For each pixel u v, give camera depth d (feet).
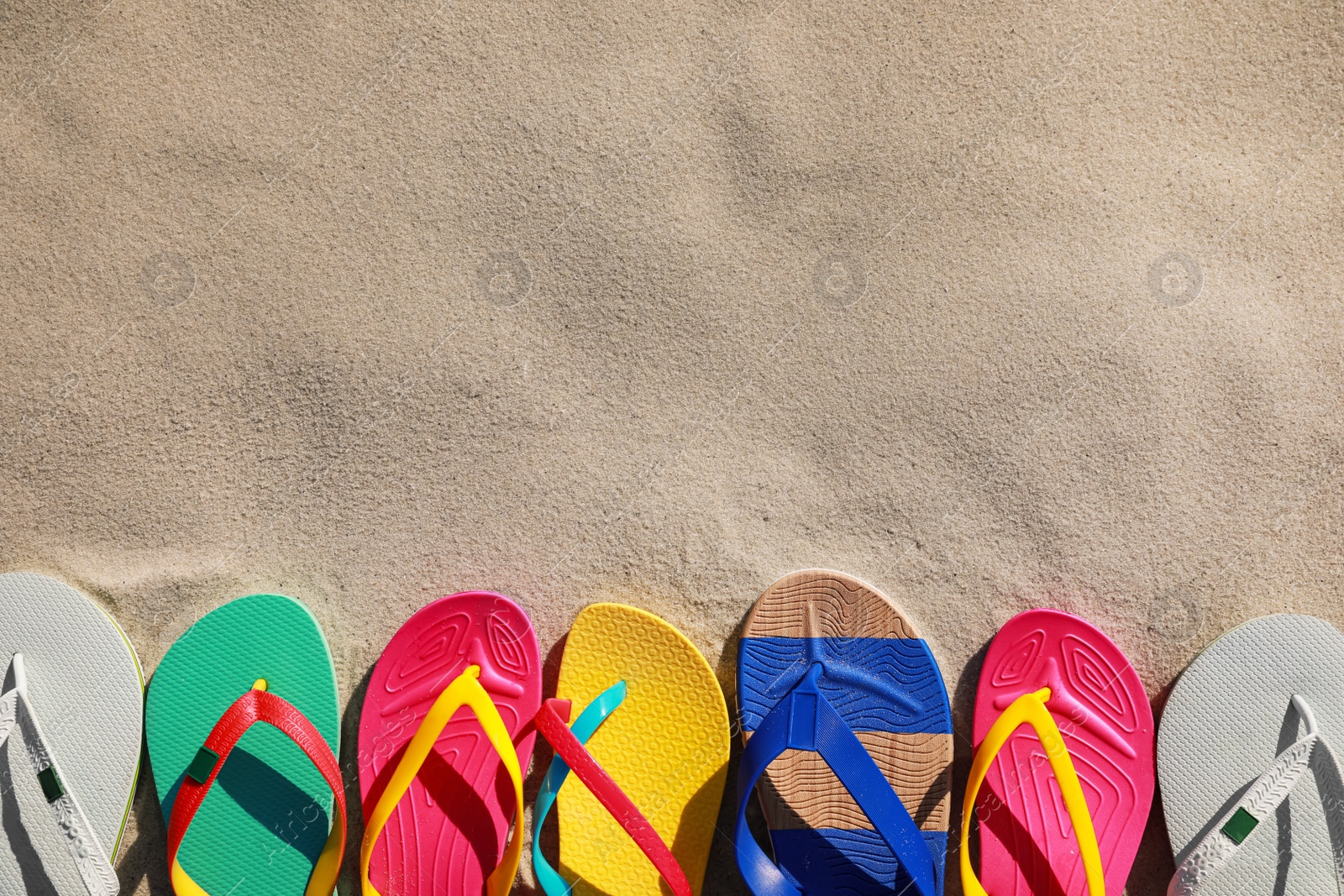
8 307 4.47
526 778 4.18
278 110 4.52
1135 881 4.20
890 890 4.10
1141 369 4.38
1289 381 4.35
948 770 4.11
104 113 4.53
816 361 4.42
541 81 4.52
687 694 4.19
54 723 4.21
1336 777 3.85
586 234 4.47
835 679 4.17
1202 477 4.36
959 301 4.42
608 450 4.41
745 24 4.51
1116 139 4.44
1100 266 4.42
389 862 4.13
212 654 4.24
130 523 4.43
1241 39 4.46
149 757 4.25
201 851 4.15
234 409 4.44
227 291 4.47
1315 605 4.30
